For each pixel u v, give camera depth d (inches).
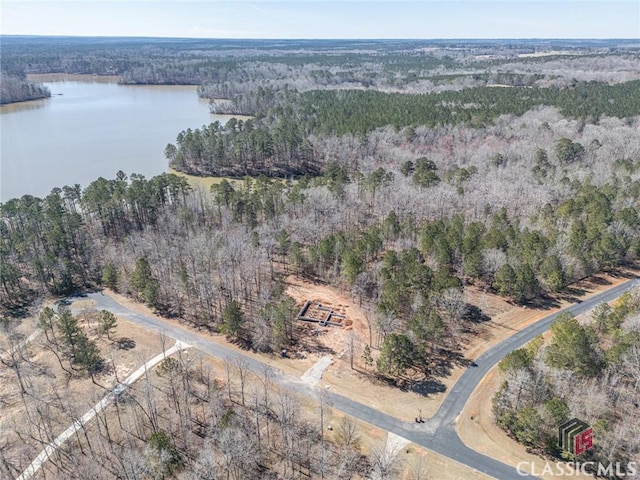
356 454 2144.4
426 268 3225.9
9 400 2500.0
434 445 2180.1
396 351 2536.9
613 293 3442.4
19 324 3179.1
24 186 5733.3
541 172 5187.0
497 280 3329.2
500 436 2229.3
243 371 2682.1
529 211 4525.1
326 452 2153.1
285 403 2297.0
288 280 3671.3
